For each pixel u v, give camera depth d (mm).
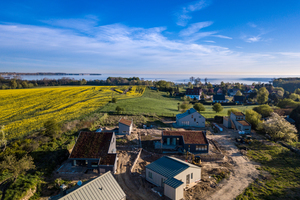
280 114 70750
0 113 58062
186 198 22906
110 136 33844
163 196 22984
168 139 40906
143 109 70250
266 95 112250
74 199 16266
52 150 32406
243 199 22969
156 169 26125
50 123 38938
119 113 60656
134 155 35312
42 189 22812
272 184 26875
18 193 20109
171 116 64438
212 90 180500
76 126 44656
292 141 48500
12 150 29312
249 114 61562
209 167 32562
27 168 24219
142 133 47094
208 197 23328
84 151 30344
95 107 67688
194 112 56750
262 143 45344
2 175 23250
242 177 29125
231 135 51344
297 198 23297
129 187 25000
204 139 39750
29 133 39469
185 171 25469
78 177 26641
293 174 30094
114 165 28266
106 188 18516
